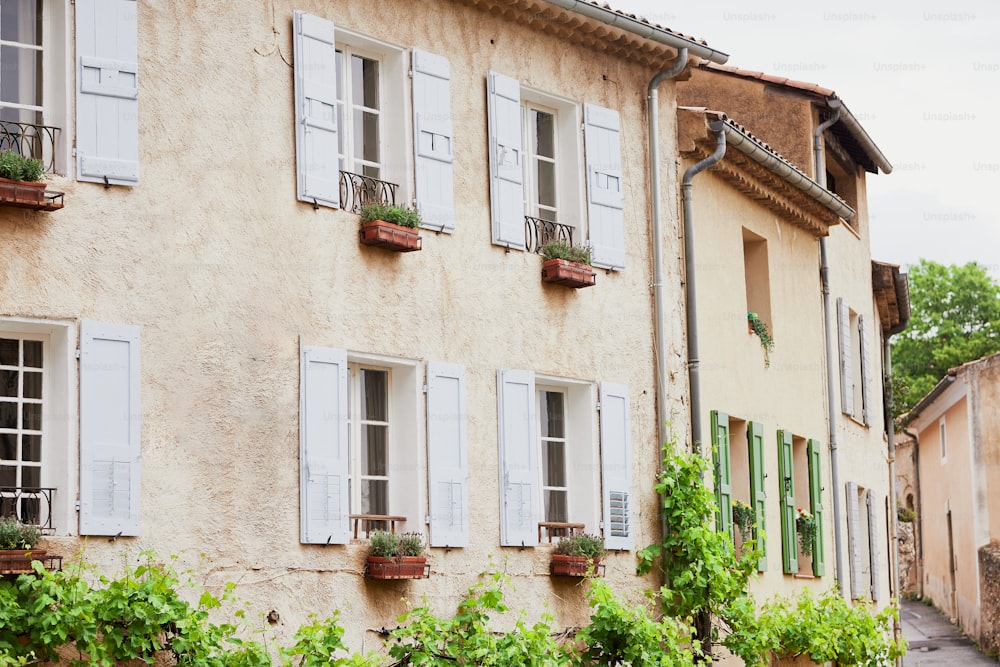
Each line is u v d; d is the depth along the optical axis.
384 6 13.25
